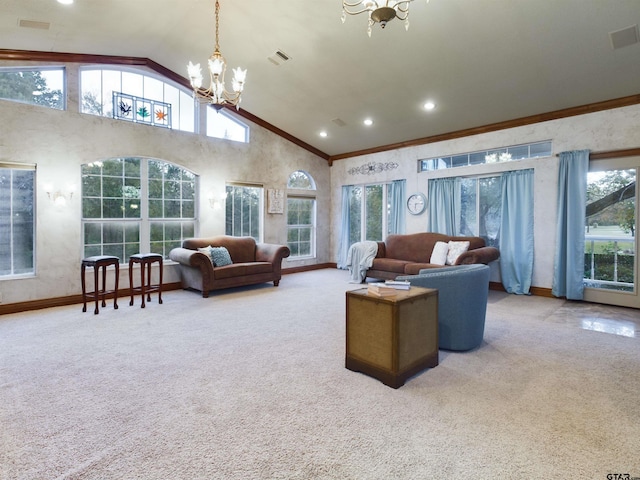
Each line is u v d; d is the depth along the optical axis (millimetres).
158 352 3008
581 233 4773
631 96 4410
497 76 4453
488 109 5242
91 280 5008
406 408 2113
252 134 6879
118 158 5297
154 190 5707
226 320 3986
